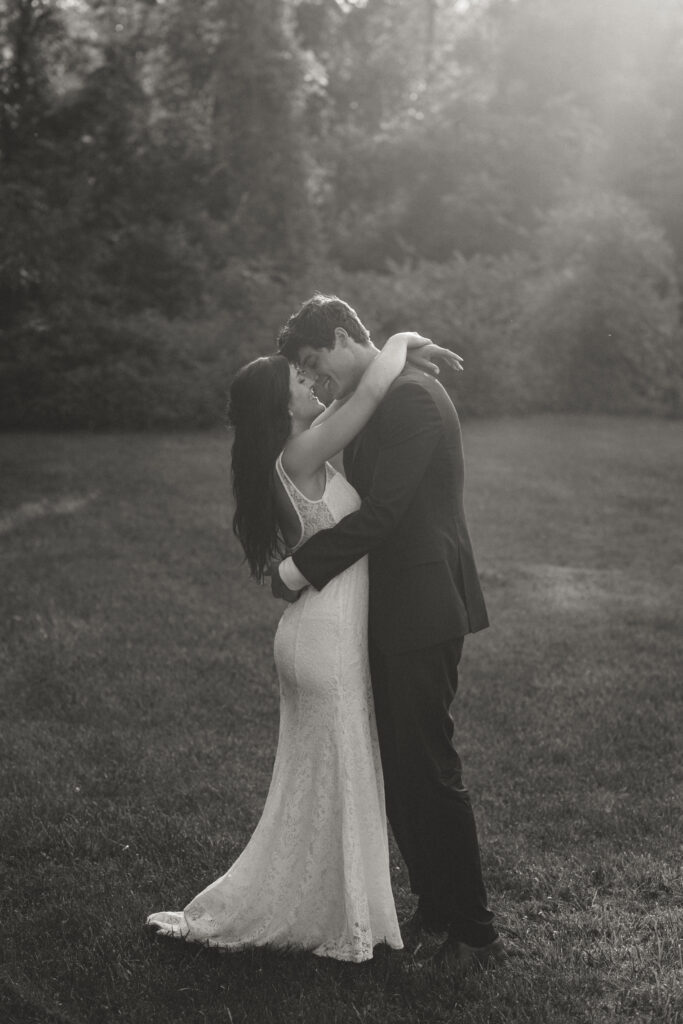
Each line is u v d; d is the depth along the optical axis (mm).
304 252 23672
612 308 19422
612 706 5215
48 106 23328
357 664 2881
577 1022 2709
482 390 18516
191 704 5242
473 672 5758
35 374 16578
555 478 12297
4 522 9656
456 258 24297
